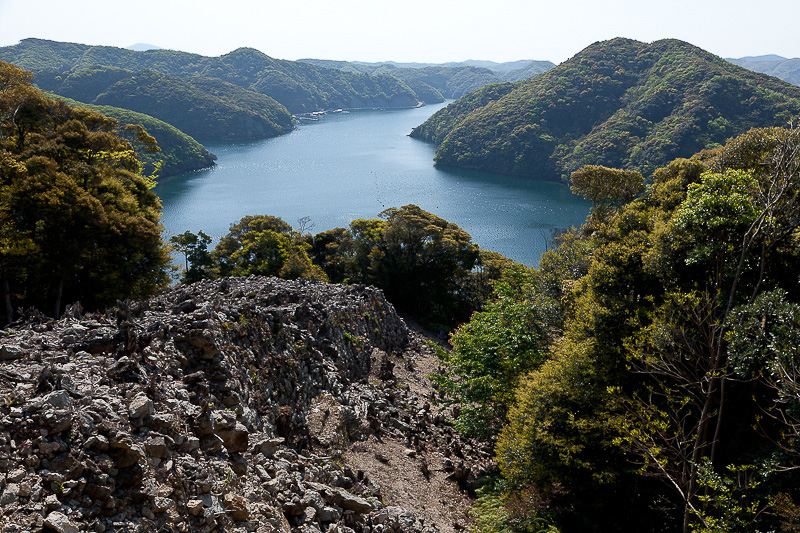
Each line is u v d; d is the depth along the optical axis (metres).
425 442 25.47
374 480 18.72
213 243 136.25
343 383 26.89
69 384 10.61
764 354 15.12
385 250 79.94
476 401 26.50
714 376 15.52
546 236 142.25
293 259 65.19
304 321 28.27
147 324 15.72
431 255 76.06
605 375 19.58
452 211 174.88
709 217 19.09
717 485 14.26
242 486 12.18
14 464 8.57
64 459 8.85
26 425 9.16
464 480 22.73
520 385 22.97
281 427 18.03
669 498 19.28
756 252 19.25
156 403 11.88
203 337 16.00
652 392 18.22
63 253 34.91
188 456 11.10
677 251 20.53
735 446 18.38
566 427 19.58
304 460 16.09
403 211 79.31
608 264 22.14
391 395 30.11
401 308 78.44
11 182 35.88
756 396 18.61
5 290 32.91
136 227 37.38
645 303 21.72
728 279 19.61
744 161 27.00
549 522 18.83
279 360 21.48
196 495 10.48
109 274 35.84
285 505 12.66
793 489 15.88
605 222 38.31
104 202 40.66
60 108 51.88
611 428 18.34
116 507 9.08
